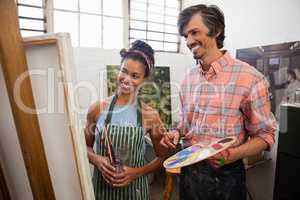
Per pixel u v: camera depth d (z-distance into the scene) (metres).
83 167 0.54
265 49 2.19
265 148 0.97
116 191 1.04
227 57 1.05
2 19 0.47
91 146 1.14
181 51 3.07
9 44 0.48
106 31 2.60
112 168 0.98
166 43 3.03
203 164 1.06
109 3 2.58
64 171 0.59
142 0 2.78
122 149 1.02
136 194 1.05
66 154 0.57
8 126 0.63
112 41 2.65
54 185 0.62
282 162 1.72
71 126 0.52
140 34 2.82
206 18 0.94
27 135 0.51
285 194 1.71
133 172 1.00
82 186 0.55
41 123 0.57
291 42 2.00
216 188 1.05
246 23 2.34
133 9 2.73
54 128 0.56
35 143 0.53
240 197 1.06
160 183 2.73
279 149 1.73
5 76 0.49
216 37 1.01
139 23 2.80
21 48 0.49
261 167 2.29
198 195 1.10
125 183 0.97
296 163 1.64
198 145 1.00
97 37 2.55
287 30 2.03
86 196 0.56
